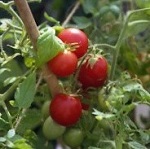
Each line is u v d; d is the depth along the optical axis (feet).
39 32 1.26
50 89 1.36
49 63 1.28
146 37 1.96
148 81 1.83
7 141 1.15
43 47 1.22
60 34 1.33
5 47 1.68
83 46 1.33
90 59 1.38
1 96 1.32
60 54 1.27
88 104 1.44
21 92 1.28
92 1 2.00
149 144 1.54
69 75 1.34
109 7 1.91
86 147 1.47
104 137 1.42
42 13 2.11
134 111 1.88
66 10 2.24
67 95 1.35
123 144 1.32
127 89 1.30
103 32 1.86
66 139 1.42
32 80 1.29
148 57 1.86
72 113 1.34
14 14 1.32
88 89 1.42
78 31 1.34
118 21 1.85
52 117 1.36
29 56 1.31
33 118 1.44
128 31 1.58
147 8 1.51
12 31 1.38
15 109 1.45
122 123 1.28
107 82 1.44
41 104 1.55
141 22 1.57
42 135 1.69
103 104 1.36
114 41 1.81
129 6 2.12
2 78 1.47
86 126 1.44
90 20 1.91
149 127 1.91
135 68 1.81
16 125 1.28
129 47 1.79
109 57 1.62
